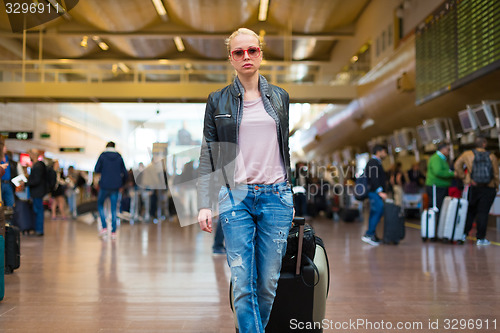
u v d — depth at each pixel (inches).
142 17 784.3
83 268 219.6
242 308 87.1
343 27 854.5
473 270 209.9
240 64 91.6
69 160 1228.5
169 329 125.7
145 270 214.1
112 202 353.7
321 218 567.8
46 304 151.9
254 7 748.0
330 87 715.4
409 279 189.9
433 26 451.5
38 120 1013.2
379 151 318.3
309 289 102.9
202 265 227.8
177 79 757.3
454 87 401.7
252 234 90.2
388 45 634.8
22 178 295.7
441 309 143.8
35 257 255.1
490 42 341.7
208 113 93.3
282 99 94.7
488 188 302.8
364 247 292.7
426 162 620.1
